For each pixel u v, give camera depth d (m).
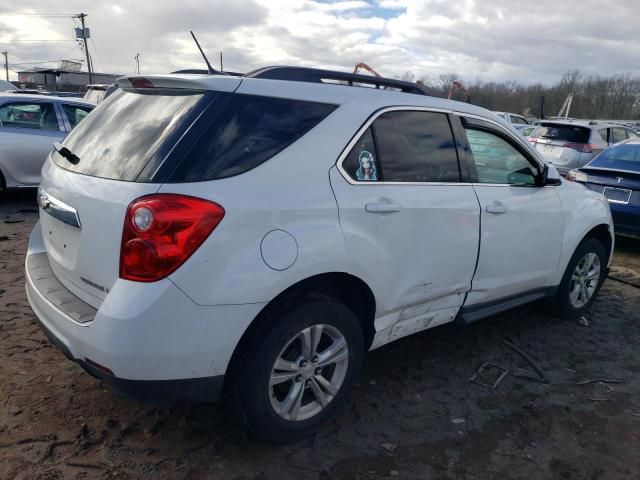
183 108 2.41
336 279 2.71
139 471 2.41
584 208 4.23
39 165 7.65
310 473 2.47
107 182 2.31
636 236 6.59
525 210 3.62
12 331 3.62
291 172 2.45
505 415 3.03
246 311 2.27
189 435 2.68
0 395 2.88
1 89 18.41
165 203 2.12
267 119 2.47
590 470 2.61
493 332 4.15
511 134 3.67
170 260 2.11
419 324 3.18
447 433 2.83
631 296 5.18
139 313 2.09
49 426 2.66
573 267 4.29
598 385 3.43
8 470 2.33
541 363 3.68
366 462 2.57
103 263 2.27
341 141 2.64
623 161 6.97
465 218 3.18
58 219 2.57
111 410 2.82
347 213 2.58
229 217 2.21
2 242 5.76
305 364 2.57
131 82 2.73
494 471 2.57
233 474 2.43
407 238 2.87
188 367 2.21
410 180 2.94
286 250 2.35
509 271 3.62
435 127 3.16
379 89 2.98
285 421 2.55
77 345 2.25
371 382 3.30
